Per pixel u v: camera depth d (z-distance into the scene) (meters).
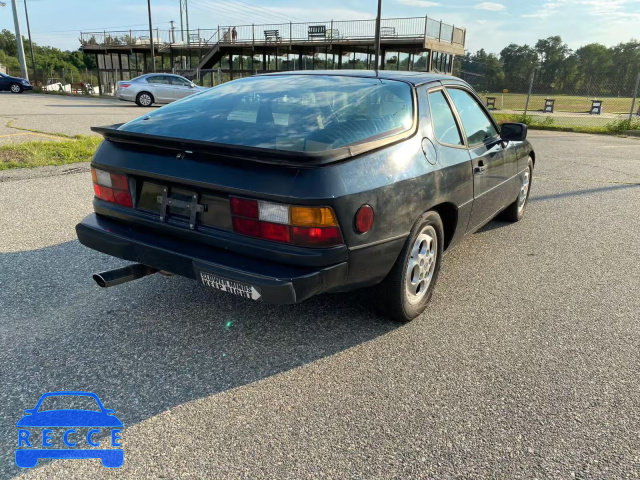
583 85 38.47
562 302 3.49
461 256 4.38
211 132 2.73
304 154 2.20
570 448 2.07
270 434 2.11
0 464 1.91
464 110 3.73
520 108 35.94
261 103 3.06
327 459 1.98
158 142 2.54
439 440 2.10
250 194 2.31
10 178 6.53
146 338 2.83
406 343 2.88
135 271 2.81
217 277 2.39
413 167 2.74
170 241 2.62
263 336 2.90
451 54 30.45
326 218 2.28
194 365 2.59
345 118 2.76
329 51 30.58
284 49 31.67
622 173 8.62
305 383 2.47
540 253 4.49
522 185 5.25
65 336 2.81
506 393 2.44
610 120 22.47
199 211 2.52
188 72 32.16
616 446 2.09
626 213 5.94
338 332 2.98
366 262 2.53
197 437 2.08
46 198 5.62
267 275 2.30
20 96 26.20
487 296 3.57
